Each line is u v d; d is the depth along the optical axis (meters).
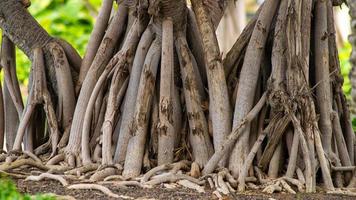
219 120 10.12
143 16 10.50
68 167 10.43
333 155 10.31
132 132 10.14
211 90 10.23
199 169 9.93
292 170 9.87
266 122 10.17
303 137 9.68
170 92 10.18
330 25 10.65
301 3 9.95
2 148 11.95
